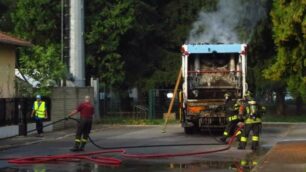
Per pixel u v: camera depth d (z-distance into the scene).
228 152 18.55
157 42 44.72
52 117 29.86
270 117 41.06
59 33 41.47
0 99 24.78
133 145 21.03
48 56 31.30
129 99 44.16
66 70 32.88
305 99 15.17
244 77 25.17
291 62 14.91
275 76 15.28
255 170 13.52
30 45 30.75
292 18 13.95
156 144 21.39
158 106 40.78
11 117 25.70
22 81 30.55
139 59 43.59
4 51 29.48
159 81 42.03
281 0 14.48
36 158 16.44
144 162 16.00
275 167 13.95
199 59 25.84
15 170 14.54
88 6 40.44
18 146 21.38
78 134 19.23
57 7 40.66
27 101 27.16
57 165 15.52
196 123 25.33
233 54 25.70
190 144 21.02
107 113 41.25
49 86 30.20
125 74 42.91
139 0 41.62
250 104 19.31
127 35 41.84
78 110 19.48
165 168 14.70
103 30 40.03
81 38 34.50
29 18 40.84
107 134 26.75
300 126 32.09
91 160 16.45
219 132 27.03
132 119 38.12
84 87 33.47
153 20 43.72
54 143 22.53
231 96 24.70
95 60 40.78
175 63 42.56
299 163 14.66
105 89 42.00
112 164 15.63
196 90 25.31
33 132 27.66
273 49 41.62
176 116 39.53
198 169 14.45
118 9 40.19
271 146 20.44
